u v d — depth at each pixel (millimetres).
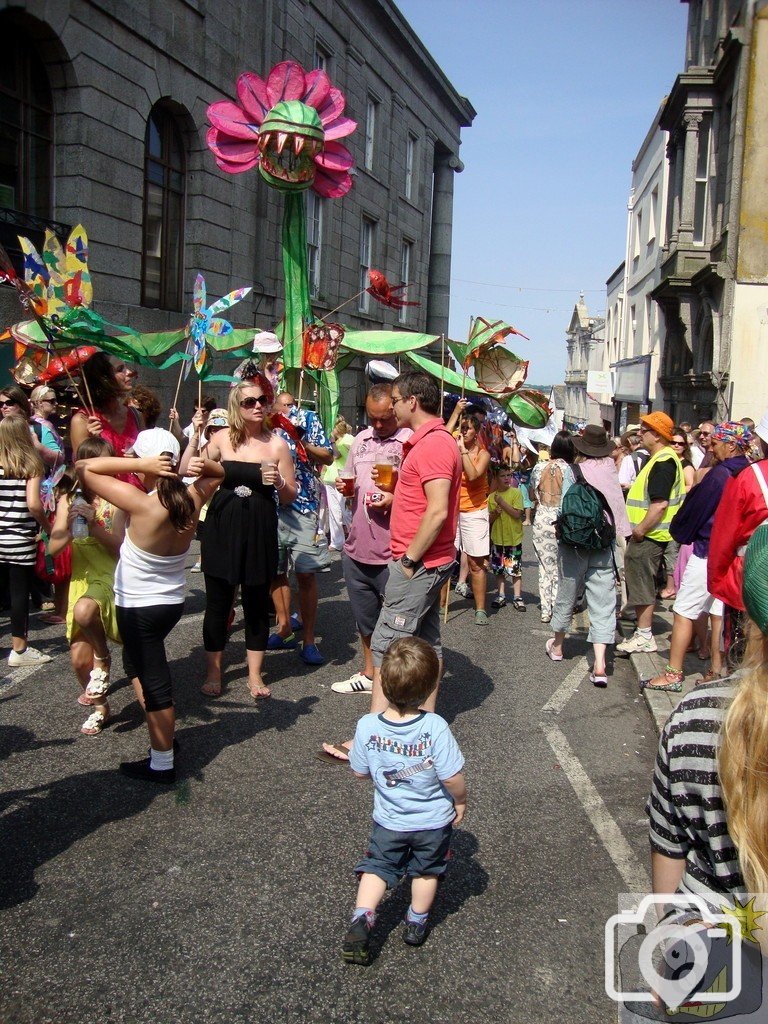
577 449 6871
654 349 26328
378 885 3082
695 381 19172
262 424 5625
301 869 3637
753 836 1577
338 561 10773
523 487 14719
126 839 3818
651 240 26812
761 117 17203
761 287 17406
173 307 15398
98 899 3365
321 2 19875
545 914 3404
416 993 2914
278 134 8406
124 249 13469
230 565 5348
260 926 3238
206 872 3586
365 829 3994
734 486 4395
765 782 1577
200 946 3105
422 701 3150
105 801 4160
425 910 3150
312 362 8773
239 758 4711
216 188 15875
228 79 15930
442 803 3143
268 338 8477
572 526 6355
